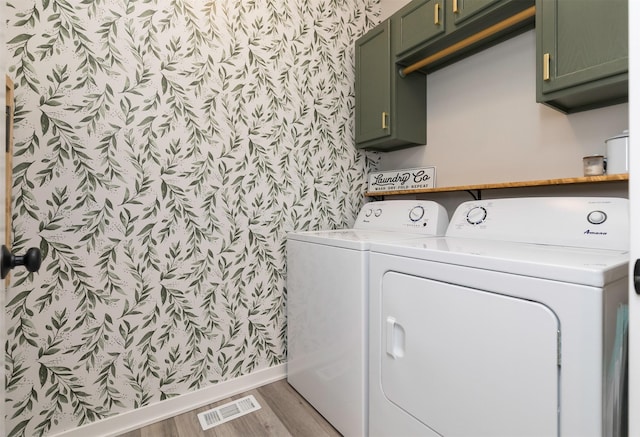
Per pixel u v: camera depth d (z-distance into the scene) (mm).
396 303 1147
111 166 1392
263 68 1793
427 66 1925
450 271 967
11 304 1216
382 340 1204
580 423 709
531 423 787
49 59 1266
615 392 748
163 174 1508
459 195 1881
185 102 1558
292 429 1460
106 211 1386
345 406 1370
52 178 1279
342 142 2135
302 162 1948
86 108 1336
